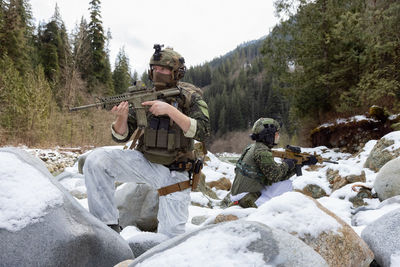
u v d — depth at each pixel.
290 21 15.21
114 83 51.78
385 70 11.26
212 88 129.12
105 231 1.45
